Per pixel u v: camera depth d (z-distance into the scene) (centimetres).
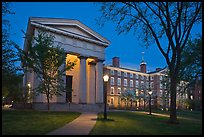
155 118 3030
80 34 4884
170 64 2409
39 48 3128
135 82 8125
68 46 4625
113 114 3219
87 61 5275
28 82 4728
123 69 7781
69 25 4656
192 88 5156
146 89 7838
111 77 7400
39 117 2355
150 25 2566
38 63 3170
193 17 2377
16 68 2691
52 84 3266
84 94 4794
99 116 2678
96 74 5209
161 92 8350
